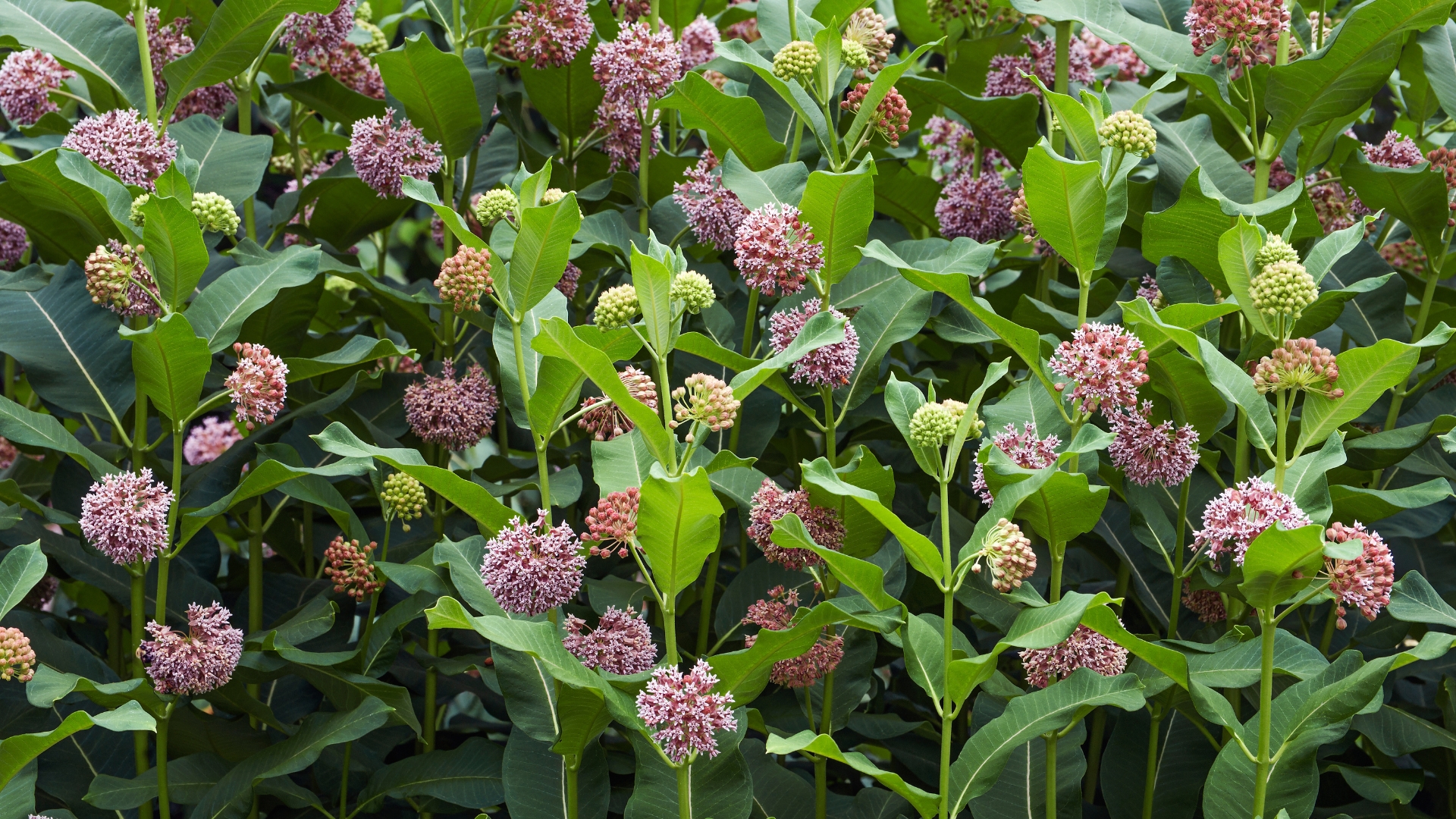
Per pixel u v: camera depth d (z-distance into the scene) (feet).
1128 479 8.41
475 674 9.79
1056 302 10.09
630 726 6.32
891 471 7.17
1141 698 6.41
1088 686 6.65
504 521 7.06
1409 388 9.29
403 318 10.42
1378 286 7.19
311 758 7.66
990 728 6.70
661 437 6.30
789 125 9.93
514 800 7.56
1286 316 6.69
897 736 9.32
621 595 8.38
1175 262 8.74
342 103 10.70
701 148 11.94
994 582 6.32
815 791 8.29
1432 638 6.26
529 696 7.48
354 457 6.65
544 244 6.84
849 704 8.09
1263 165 8.81
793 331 7.73
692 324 9.26
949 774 6.61
